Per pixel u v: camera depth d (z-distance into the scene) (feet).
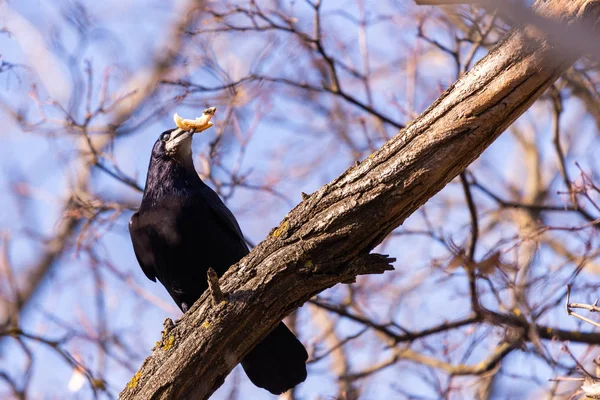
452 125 23.17
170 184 35.37
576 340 37.42
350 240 24.16
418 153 23.39
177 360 25.23
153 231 34.73
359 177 24.09
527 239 36.81
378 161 23.95
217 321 24.90
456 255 38.01
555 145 41.60
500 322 37.99
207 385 25.50
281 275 24.56
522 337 37.78
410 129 23.75
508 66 22.52
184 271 35.09
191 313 25.86
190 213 34.50
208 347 25.03
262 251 25.08
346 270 24.47
